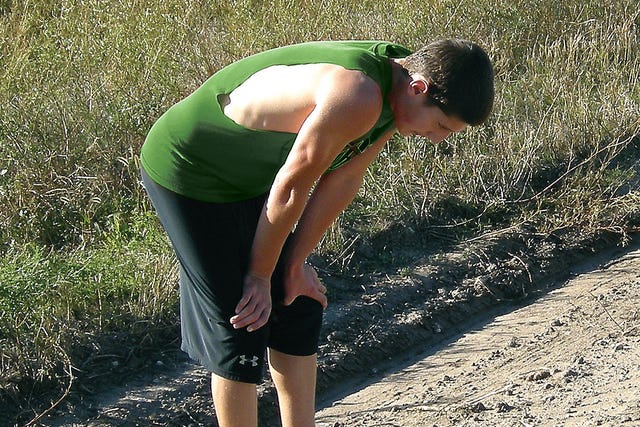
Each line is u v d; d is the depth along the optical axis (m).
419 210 8.16
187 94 9.03
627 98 10.02
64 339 6.13
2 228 7.38
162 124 4.36
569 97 9.98
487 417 5.76
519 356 6.68
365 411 6.09
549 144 9.23
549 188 8.80
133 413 5.84
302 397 4.81
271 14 11.21
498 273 7.70
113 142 8.22
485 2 11.42
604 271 8.00
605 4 11.91
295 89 4.03
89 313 6.45
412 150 8.70
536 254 8.02
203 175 4.29
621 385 6.02
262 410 6.04
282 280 4.62
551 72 10.37
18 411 5.77
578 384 6.14
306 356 4.77
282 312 4.66
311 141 3.91
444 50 3.98
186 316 4.63
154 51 9.85
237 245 4.41
